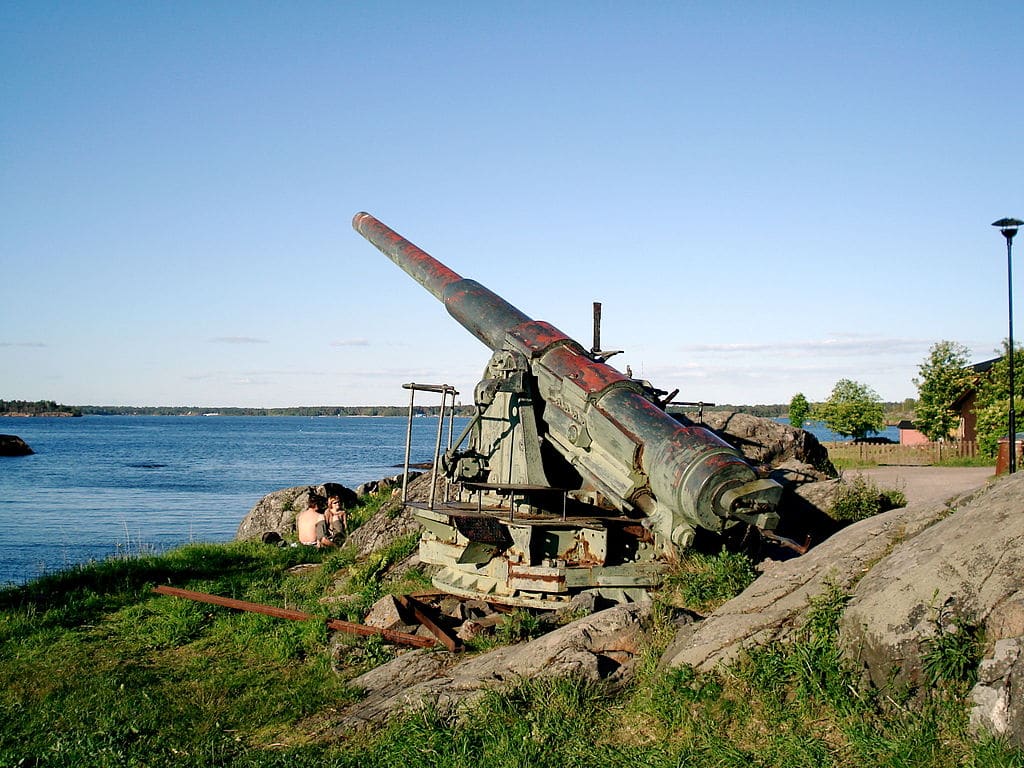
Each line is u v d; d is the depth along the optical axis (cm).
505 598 1089
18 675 1020
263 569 1653
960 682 636
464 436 1208
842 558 832
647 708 730
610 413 1018
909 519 856
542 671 797
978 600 663
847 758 619
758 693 700
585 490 1144
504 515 1097
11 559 2545
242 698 920
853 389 6047
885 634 677
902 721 631
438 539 1234
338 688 920
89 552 2683
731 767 628
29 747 798
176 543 2870
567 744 691
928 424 4656
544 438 1145
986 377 4138
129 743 804
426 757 698
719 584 970
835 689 674
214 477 6038
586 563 1080
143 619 1276
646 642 838
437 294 1411
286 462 8075
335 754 744
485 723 730
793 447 1686
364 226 1689
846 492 1394
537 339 1169
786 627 760
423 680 890
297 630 1162
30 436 15538
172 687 971
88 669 1045
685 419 1282
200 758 754
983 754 566
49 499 4462
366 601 1259
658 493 935
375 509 2009
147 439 14425
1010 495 745
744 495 868
